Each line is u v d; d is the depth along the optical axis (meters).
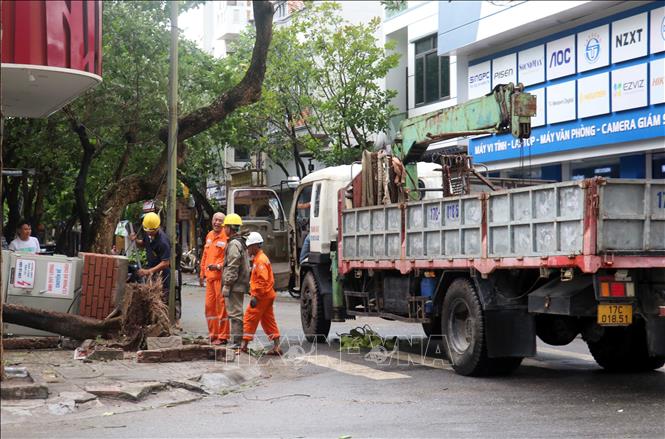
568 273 8.69
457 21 22.25
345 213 13.68
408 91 27.41
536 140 20.12
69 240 30.44
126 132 21.81
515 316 9.88
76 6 12.07
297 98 28.91
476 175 12.50
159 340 11.38
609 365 10.79
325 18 29.12
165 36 21.23
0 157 8.20
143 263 18.47
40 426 7.34
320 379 10.27
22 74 11.94
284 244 20.48
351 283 13.95
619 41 17.78
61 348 11.62
